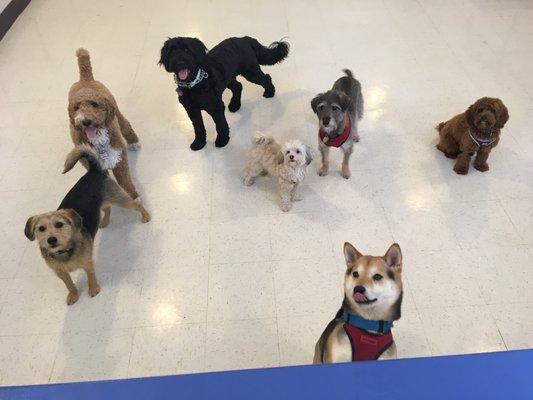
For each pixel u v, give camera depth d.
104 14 5.19
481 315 2.43
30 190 3.27
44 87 4.19
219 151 3.52
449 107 3.76
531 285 2.55
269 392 0.80
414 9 5.01
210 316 2.51
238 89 3.72
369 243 2.82
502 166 3.24
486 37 4.52
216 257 2.80
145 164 3.44
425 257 2.71
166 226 2.99
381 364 0.82
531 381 0.80
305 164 2.82
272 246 2.84
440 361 0.82
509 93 3.84
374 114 3.74
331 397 0.79
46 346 2.42
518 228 2.84
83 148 2.51
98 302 2.60
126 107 3.95
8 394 0.81
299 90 4.05
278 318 2.48
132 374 2.30
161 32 4.86
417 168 3.28
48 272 2.77
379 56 4.37
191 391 0.81
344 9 5.08
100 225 2.98
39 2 5.42
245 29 4.84
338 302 2.54
